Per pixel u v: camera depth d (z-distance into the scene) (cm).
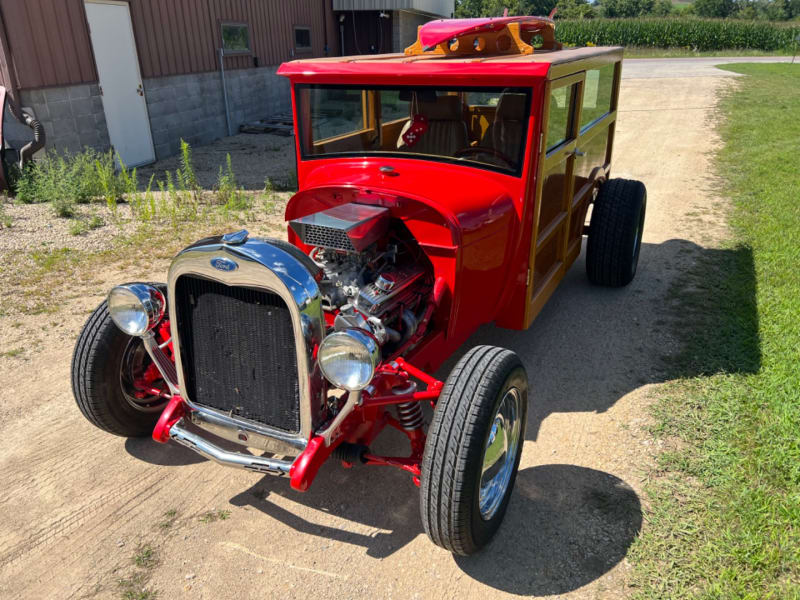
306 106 414
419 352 342
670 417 396
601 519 321
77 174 941
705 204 870
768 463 348
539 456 371
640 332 512
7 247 693
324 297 331
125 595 282
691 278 615
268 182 959
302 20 1712
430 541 314
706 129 1436
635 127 1500
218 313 289
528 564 297
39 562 300
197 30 1280
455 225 328
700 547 299
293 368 278
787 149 1172
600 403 420
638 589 280
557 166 430
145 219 796
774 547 296
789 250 665
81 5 973
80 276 624
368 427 319
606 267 573
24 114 888
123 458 375
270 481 357
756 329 498
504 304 412
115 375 358
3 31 855
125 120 1099
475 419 265
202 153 1252
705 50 4356
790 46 4078
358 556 304
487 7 7194
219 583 288
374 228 328
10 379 452
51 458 373
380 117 401
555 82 374
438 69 362
